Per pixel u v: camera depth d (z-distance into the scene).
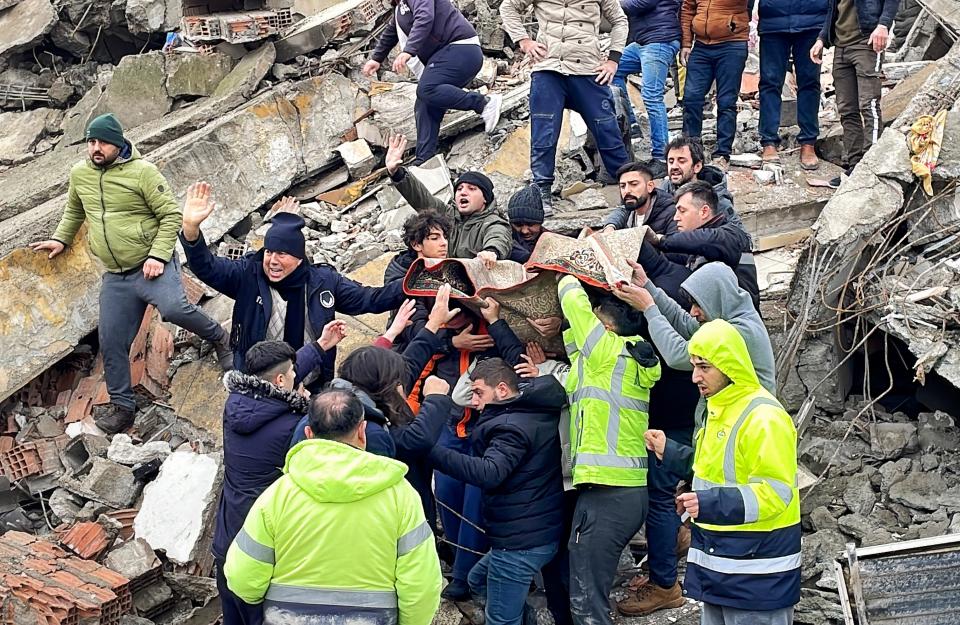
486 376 4.45
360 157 7.78
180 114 8.34
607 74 6.85
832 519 5.29
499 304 4.89
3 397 6.19
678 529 4.89
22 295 6.34
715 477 3.97
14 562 5.11
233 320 5.22
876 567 4.12
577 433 4.48
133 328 6.09
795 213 7.12
